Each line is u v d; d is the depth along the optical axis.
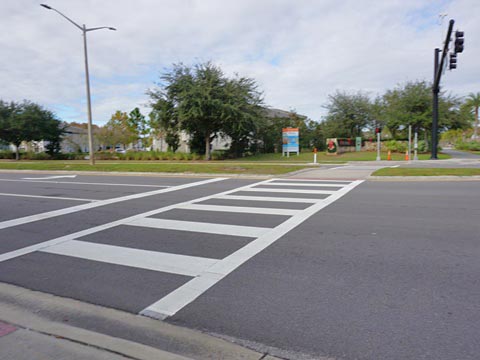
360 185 12.89
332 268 4.79
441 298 3.85
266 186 13.13
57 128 46.84
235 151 38.97
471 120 40.41
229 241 6.11
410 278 4.39
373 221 7.30
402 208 8.54
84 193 12.22
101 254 5.61
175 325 3.49
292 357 2.95
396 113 38.03
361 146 40.69
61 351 3.07
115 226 7.37
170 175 18.25
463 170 15.41
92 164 23.05
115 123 63.06
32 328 3.49
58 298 4.16
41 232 7.09
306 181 14.48
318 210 8.53
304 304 3.81
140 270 4.90
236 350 3.07
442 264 4.81
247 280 4.47
